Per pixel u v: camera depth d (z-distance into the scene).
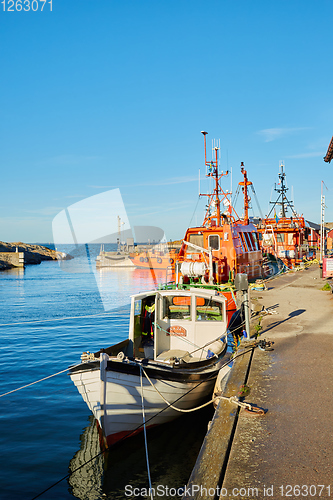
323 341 8.16
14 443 7.37
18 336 17.64
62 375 11.64
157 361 7.81
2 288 40.19
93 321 21.06
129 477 6.20
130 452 6.91
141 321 9.59
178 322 9.02
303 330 9.23
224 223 20.61
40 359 13.54
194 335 8.95
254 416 4.76
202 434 7.58
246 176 29.06
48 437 7.63
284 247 34.03
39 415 8.68
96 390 6.78
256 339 8.53
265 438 4.21
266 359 7.10
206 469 3.67
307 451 3.90
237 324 11.48
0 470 6.44
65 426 8.13
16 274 63.22
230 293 14.88
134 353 9.15
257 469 3.63
